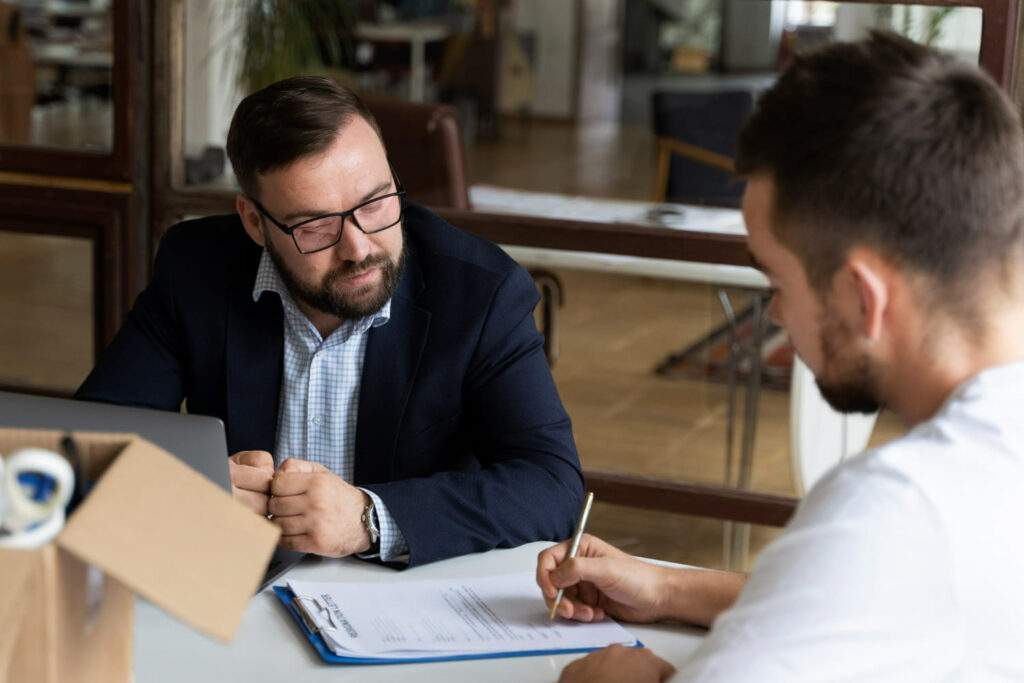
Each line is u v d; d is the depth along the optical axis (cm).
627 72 1130
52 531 82
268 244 167
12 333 279
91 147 266
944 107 86
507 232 261
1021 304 88
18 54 266
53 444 91
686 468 316
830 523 83
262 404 178
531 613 132
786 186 90
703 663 85
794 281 92
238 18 272
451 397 175
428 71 940
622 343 459
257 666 120
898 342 89
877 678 81
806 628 82
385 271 166
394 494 148
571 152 920
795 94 90
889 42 90
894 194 85
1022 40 220
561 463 166
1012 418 84
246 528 87
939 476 83
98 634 88
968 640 82
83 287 273
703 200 294
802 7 238
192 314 180
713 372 434
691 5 1125
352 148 161
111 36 260
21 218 274
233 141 166
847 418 296
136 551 79
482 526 151
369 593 135
